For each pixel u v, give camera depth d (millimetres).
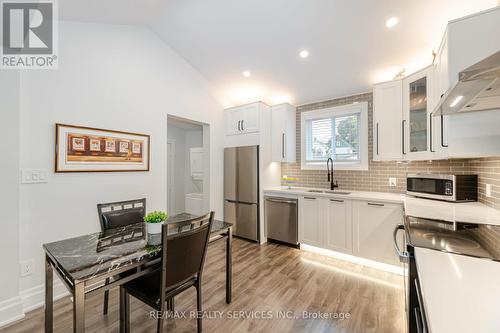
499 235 1247
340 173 3402
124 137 2488
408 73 2629
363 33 2244
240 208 3650
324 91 3316
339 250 2793
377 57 2512
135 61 2615
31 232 1876
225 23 2471
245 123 3684
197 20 2488
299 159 3834
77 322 1066
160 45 2883
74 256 1276
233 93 3865
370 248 2572
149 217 1656
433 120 2057
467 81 965
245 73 3301
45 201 1945
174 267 1388
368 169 3154
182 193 5398
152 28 2717
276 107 3691
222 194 3885
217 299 2002
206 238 1618
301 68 2955
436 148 2008
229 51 2920
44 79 1938
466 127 1582
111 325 1673
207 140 3695
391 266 2484
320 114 3604
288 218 3254
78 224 2137
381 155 2629
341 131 3488
